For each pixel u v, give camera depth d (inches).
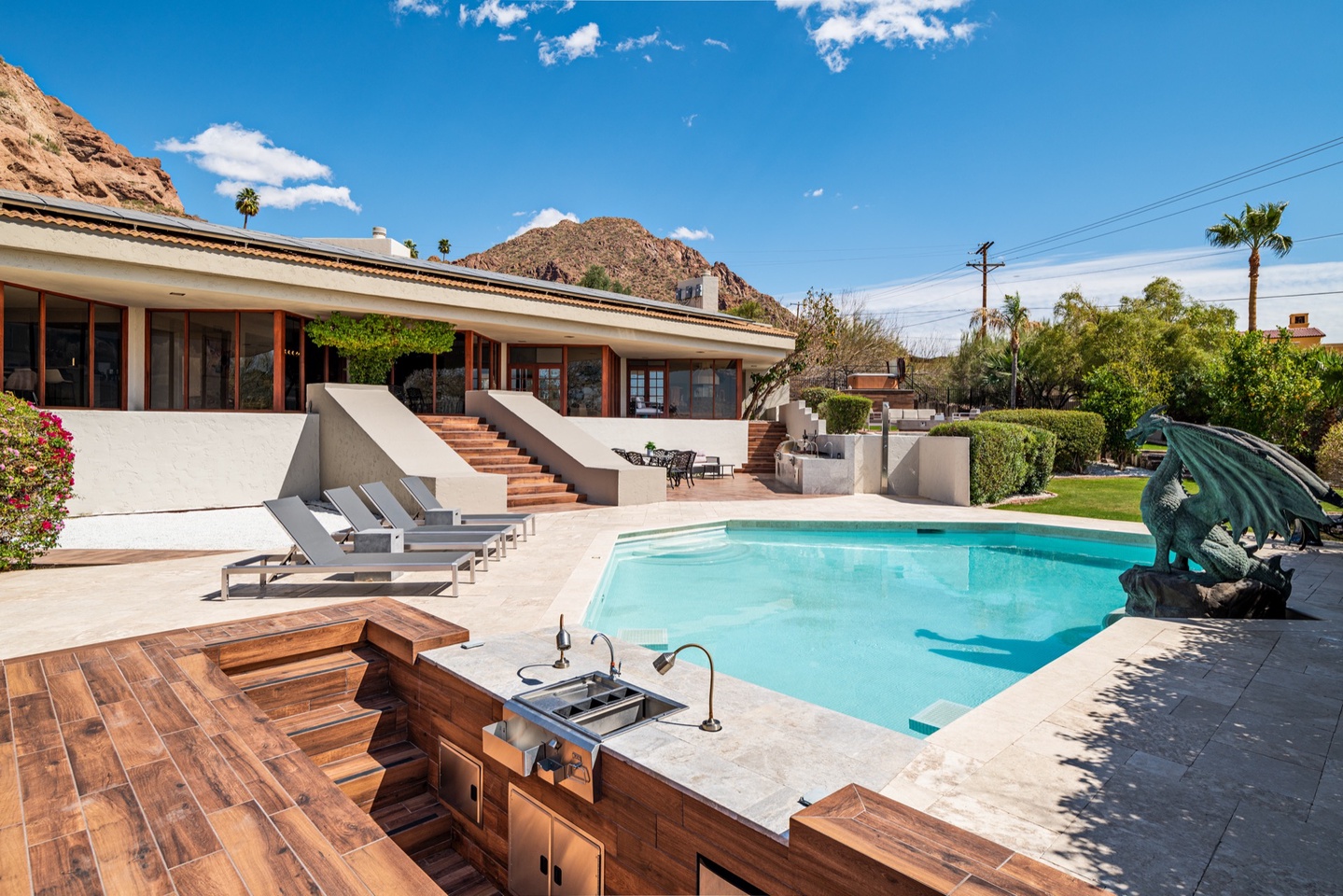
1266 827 123.5
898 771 131.9
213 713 152.9
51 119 3277.6
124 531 434.6
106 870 99.7
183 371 601.3
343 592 292.2
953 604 342.6
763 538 500.4
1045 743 156.1
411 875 100.5
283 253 593.3
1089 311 1567.4
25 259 458.9
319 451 580.7
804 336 1353.3
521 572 332.2
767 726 144.6
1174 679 197.6
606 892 134.2
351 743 187.3
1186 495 280.7
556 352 861.2
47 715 151.3
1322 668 206.4
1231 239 1273.4
